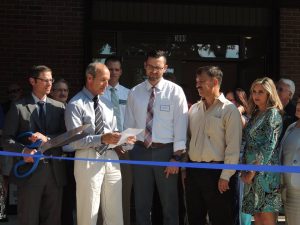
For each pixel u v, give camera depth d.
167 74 6.52
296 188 4.87
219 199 5.10
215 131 5.06
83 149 4.88
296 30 8.64
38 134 4.75
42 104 4.99
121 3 8.38
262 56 8.73
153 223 6.18
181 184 6.08
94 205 4.87
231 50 8.82
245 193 4.95
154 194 6.14
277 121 4.82
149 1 8.45
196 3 8.58
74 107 4.87
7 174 6.25
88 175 4.86
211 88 5.08
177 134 5.16
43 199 4.98
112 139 4.71
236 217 5.73
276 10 8.62
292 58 8.64
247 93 8.77
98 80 4.94
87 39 8.18
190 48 8.70
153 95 5.24
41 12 8.11
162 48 8.62
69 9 8.16
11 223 7.03
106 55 8.42
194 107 5.30
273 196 4.86
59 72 8.15
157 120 5.20
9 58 8.07
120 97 5.74
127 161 4.55
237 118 5.02
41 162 4.86
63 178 5.01
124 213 5.58
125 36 8.50
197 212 5.27
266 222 4.93
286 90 5.81
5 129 4.86
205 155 5.08
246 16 8.70
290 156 4.93
